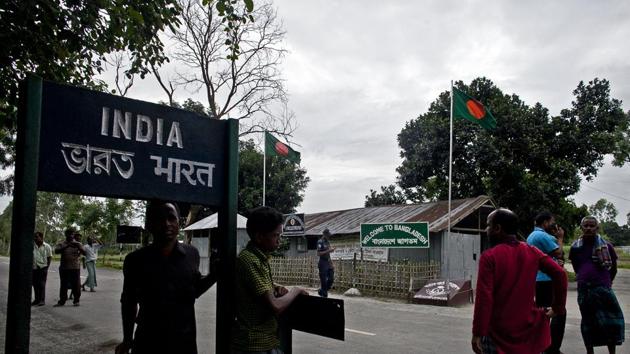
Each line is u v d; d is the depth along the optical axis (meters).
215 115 22.45
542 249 6.36
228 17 8.12
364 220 23.12
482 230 21.05
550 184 24.25
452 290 13.52
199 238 26.94
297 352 7.41
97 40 7.10
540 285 6.35
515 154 24.97
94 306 12.47
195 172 3.22
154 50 7.86
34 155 2.62
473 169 24.95
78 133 2.81
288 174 35.22
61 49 6.78
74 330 9.20
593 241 6.66
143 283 3.06
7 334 2.50
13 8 6.08
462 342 8.18
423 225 15.50
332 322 2.97
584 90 25.41
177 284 3.09
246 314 3.13
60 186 2.73
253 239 3.25
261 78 22.84
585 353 7.37
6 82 6.93
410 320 10.64
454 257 18.45
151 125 3.07
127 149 2.97
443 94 26.83
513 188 24.59
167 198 3.09
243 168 35.03
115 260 37.69
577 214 26.92
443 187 27.00
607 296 6.47
